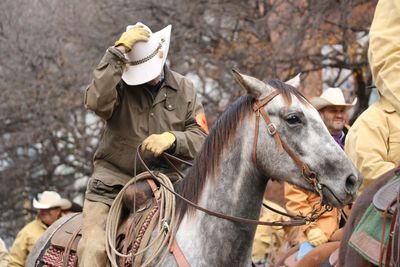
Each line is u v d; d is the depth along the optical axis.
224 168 8.62
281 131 8.37
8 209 22.50
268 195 18.39
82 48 21.38
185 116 9.55
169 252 8.68
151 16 20.53
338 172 8.20
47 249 9.77
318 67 19.02
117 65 9.01
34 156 22.23
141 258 8.71
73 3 21.56
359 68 18.89
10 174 22.14
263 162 8.43
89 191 9.48
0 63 21.97
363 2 18.55
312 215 8.51
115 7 20.95
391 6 8.75
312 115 8.38
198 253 8.61
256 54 19.27
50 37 21.69
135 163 9.11
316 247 9.97
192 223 8.71
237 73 8.48
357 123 9.09
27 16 22.11
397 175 7.87
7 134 22.03
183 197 8.75
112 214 9.13
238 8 19.84
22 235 16.28
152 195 9.10
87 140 21.70
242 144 8.53
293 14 19.14
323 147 8.26
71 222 9.85
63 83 21.45
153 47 9.32
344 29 18.64
